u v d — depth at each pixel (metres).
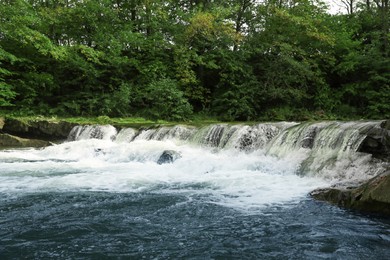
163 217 5.99
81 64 21.11
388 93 21.86
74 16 22.03
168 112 20.91
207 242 4.94
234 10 23.97
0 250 4.65
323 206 6.54
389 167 7.62
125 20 24.88
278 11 22.95
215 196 7.34
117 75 22.78
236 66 22.77
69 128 17.19
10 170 10.28
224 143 12.71
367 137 8.48
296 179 8.73
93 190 7.86
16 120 16.66
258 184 8.30
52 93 22.09
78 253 4.57
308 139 10.35
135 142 13.70
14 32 18.67
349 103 24.08
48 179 9.03
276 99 23.28
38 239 5.02
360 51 24.30
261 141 12.22
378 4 26.11
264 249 4.71
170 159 11.29
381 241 4.94
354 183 7.40
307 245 4.82
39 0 23.28
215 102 22.67
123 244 4.86
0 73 20.05
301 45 24.62
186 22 24.30
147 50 23.62
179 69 22.12
